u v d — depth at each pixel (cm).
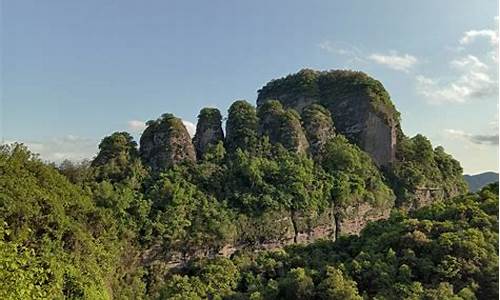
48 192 3866
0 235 1642
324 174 7488
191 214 6141
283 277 4222
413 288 3089
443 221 3875
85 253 3884
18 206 3234
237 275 5178
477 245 3262
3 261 1476
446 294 2912
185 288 4947
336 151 7925
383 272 3441
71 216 4209
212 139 7894
